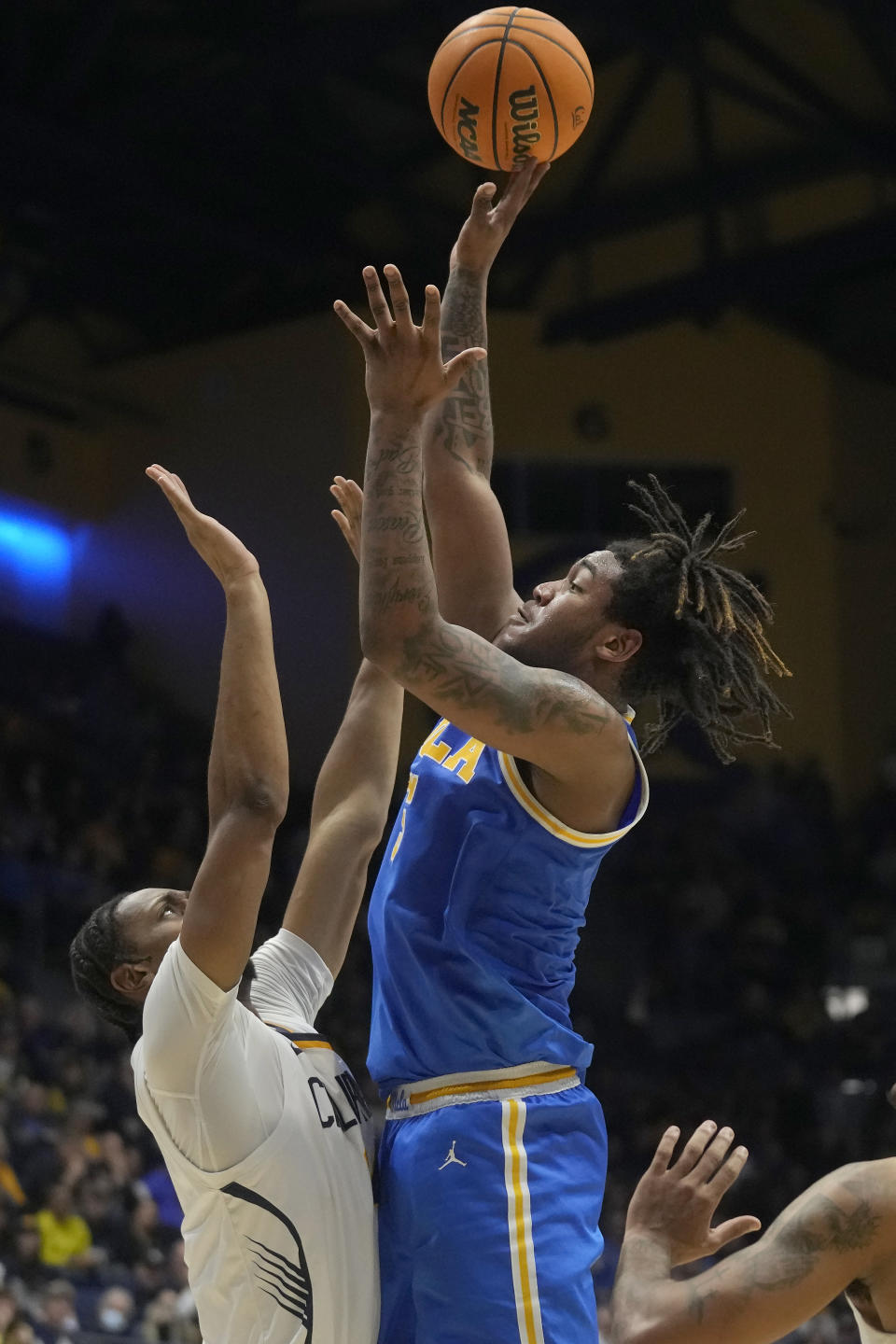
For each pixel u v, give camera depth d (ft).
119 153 56.39
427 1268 9.04
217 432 69.15
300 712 65.92
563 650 9.96
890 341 69.67
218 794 9.08
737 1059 57.00
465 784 9.58
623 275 68.69
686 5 53.21
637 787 9.39
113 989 9.61
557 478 67.77
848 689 69.62
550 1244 9.02
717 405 69.77
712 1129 8.36
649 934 61.16
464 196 66.08
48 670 63.67
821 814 66.13
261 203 63.46
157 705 67.10
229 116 56.65
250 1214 8.86
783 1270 7.54
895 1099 8.27
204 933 8.63
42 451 69.00
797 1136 54.13
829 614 69.82
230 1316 9.02
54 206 60.18
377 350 8.80
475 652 8.79
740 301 68.49
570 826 9.34
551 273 69.31
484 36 10.96
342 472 66.54
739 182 63.00
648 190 65.05
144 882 55.88
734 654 10.12
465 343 11.18
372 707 11.23
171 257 66.28
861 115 59.98
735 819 65.31
